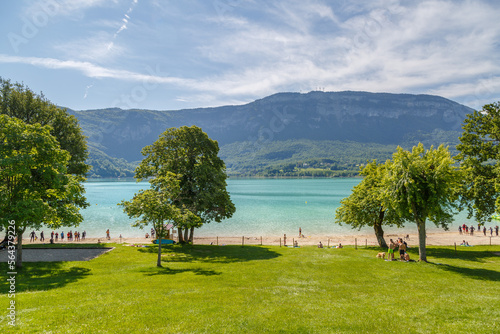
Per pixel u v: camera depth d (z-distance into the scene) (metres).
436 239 51.56
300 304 13.61
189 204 35.03
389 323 11.34
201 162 38.03
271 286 17.17
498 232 59.34
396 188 25.41
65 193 23.12
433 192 23.72
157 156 38.72
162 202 23.55
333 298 14.80
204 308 12.59
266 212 86.75
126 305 12.65
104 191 178.50
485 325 11.19
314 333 10.44
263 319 11.51
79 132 40.75
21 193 20.47
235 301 13.77
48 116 37.94
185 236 39.84
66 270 21.64
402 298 14.86
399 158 25.28
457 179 24.11
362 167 39.03
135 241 48.72
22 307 12.12
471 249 34.56
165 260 26.62
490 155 31.55
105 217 78.00
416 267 23.19
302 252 31.86
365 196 35.59
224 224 67.50
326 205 104.19
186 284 17.22
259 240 49.91
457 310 12.86
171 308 12.45
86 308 12.09
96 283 17.20
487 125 31.64
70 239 50.19
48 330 9.84
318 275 20.36
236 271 21.44
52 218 21.89
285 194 154.62
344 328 10.86
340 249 34.12
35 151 20.89
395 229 64.31
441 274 21.02
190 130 38.66
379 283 18.39
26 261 25.08
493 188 29.75
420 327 11.02
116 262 25.05
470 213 32.81
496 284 18.41
